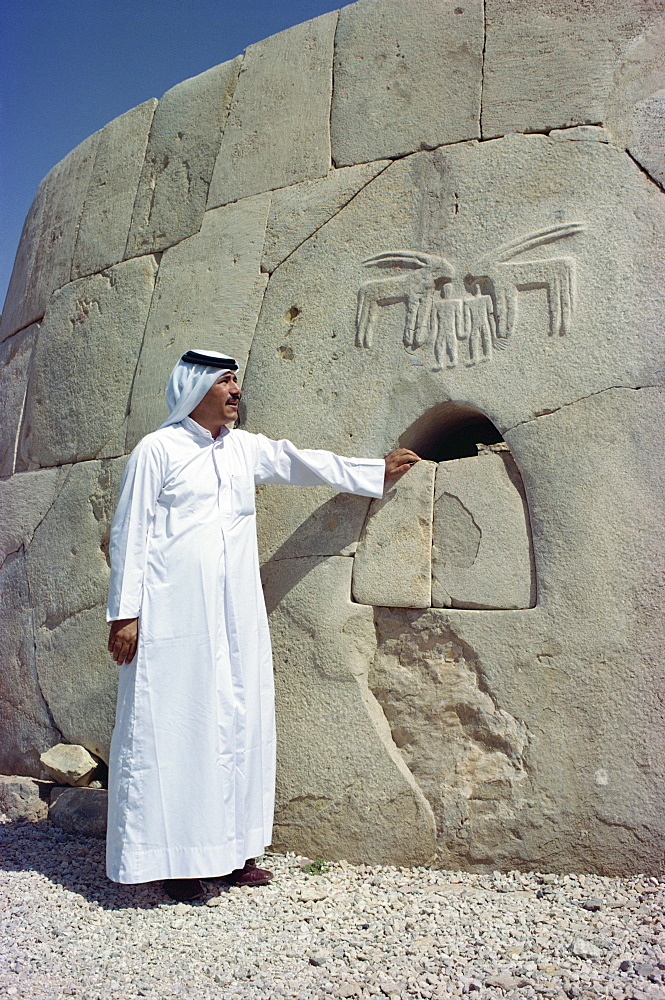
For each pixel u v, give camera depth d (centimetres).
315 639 353
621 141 334
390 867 330
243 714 314
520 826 315
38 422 474
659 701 303
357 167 379
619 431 317
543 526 322
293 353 378
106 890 323
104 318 450
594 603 312
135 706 303
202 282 412
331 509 360
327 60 396
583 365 323
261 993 241
